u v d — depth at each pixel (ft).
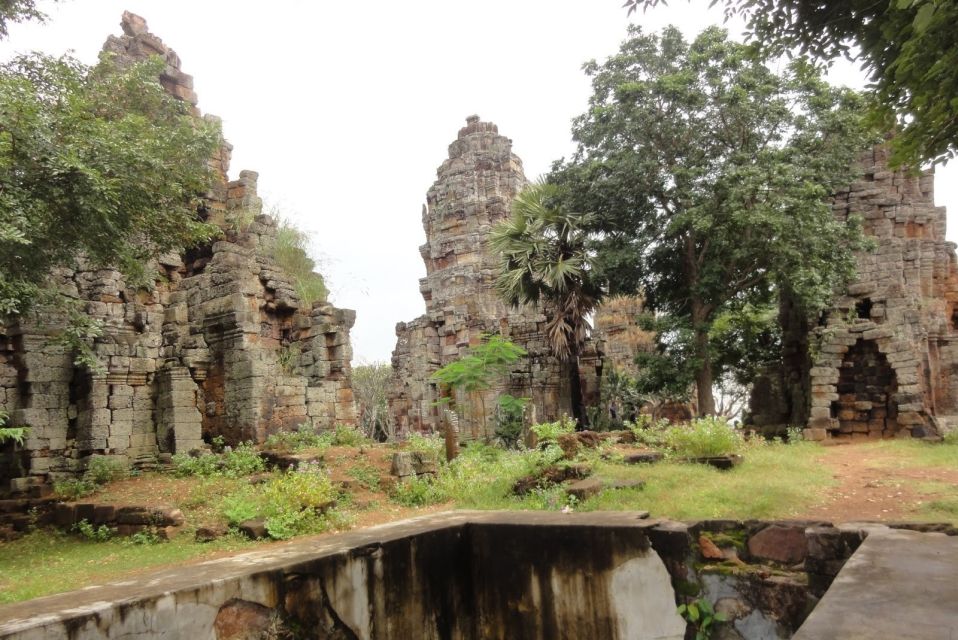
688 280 69.41
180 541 32.45
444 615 21.70
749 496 27.07
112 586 16.48
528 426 58.03
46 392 48.91
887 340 57.21
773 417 70.03
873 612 11.34
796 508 26.04
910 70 24.00
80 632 14.15
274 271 57.77
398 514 33.65
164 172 44.73
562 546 21.27
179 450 50.57
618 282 69.00
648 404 101.55
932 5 18.03
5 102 32.81
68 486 43.96
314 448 48.14
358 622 19.26
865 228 62.18
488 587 22.35
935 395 58.80
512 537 22.07
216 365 54.29
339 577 19.02
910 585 12.89
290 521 30.83
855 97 61.26
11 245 33.55
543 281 69.92
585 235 70.69
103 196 36.60
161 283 56.90
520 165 104.83
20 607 14.83
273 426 52.24
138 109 49.78
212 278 54.95
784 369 69.00
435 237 104.83
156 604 15.44
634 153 66.49
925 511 25.00
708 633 19.39
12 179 33.83
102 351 49.88
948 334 59.88
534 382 81.76
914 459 38.34
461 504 34.14
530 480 33.73
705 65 65.36
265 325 57.31
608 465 34.99
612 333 114.52
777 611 18.85
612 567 20.57
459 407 82.79
